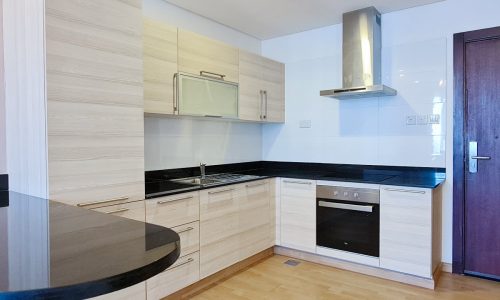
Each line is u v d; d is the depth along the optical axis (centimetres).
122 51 207
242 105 336
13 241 94
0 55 208
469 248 296
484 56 287
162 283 234
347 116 360
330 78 370
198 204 264
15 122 201
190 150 334
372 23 313
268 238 340
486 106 287
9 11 200
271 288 272
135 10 214
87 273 69
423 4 309
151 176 297
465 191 297
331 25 367
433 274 270
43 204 158
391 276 286
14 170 204
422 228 264
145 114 265
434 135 309
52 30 174
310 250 325
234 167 385
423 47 312
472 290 265
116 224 113
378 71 324
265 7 317
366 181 290
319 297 256
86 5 188
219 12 329
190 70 279
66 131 181
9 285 63
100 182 197
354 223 298
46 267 73
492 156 286
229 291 267
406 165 324
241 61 335
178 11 317
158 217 232
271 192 344
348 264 308
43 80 173
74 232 103
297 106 396
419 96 315
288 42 401
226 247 290
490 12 282
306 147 390
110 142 202
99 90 195
